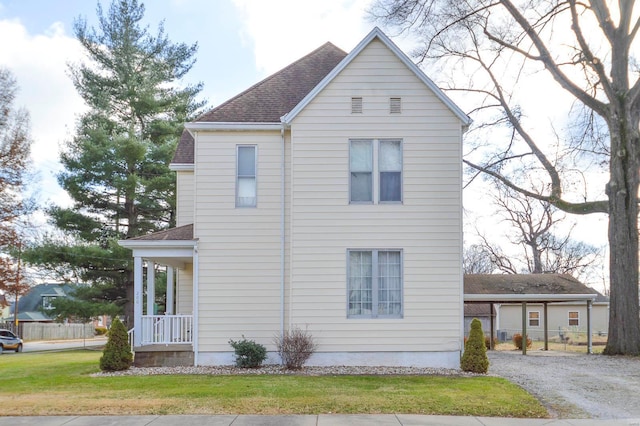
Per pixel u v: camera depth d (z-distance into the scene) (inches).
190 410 380.2
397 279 598.9
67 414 372.8
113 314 1285.7
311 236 598.9
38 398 423.2
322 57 753.6
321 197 601.9
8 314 2571.4
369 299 597.0
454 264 596.4
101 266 1239.5
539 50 850.8
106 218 1314.0
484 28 897.5
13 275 1424.7
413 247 597.6
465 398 417.4
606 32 803.4
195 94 1434.5
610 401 433.1
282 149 632.4
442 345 589.9
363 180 607.5
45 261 1200.8
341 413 372.5
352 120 607.8
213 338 610.9
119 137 1219.9
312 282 595.2
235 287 617.0
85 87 1339.8
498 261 1800.0
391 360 589.0
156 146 1283.2
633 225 770.8
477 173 1035.9
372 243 597.6
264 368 580.7
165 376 530.3
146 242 616.1
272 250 621.9
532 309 1620.3
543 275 971.3
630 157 776.9
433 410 381.4
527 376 550.3
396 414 370.3
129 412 376.2
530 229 1686.8
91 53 1354.6
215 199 626.5
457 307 593.3
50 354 1122.7
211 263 618.8
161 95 1403.8
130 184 1223.5
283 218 624.1
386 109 608.7
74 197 1256.2
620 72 794.2
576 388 486.6
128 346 589.9
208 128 626.5
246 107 657.0
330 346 589.9
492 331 1050.7
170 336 626.2
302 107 605.6
